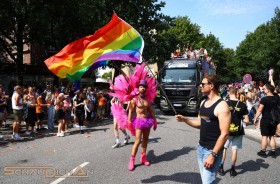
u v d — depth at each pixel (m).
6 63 25.42
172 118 15.84
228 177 5.73
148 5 22.95
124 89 6.69
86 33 18.55
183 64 16.69
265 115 7.25
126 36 6.31
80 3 15.57
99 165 6.43
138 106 6.33
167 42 29.00
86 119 13.71
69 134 10.74
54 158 7.05
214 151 3.35
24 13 15.62
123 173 5.86
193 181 5.38
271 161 6.92
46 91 13.97
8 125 12.59
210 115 3.51
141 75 6.74
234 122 5.70
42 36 19.95
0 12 16.56
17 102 9.51
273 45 36.00
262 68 41.50
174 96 16.41
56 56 6.75
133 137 9.89
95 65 7.19
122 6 22.09
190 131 11.30
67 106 11.28
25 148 8.25
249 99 13.66
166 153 7.59
